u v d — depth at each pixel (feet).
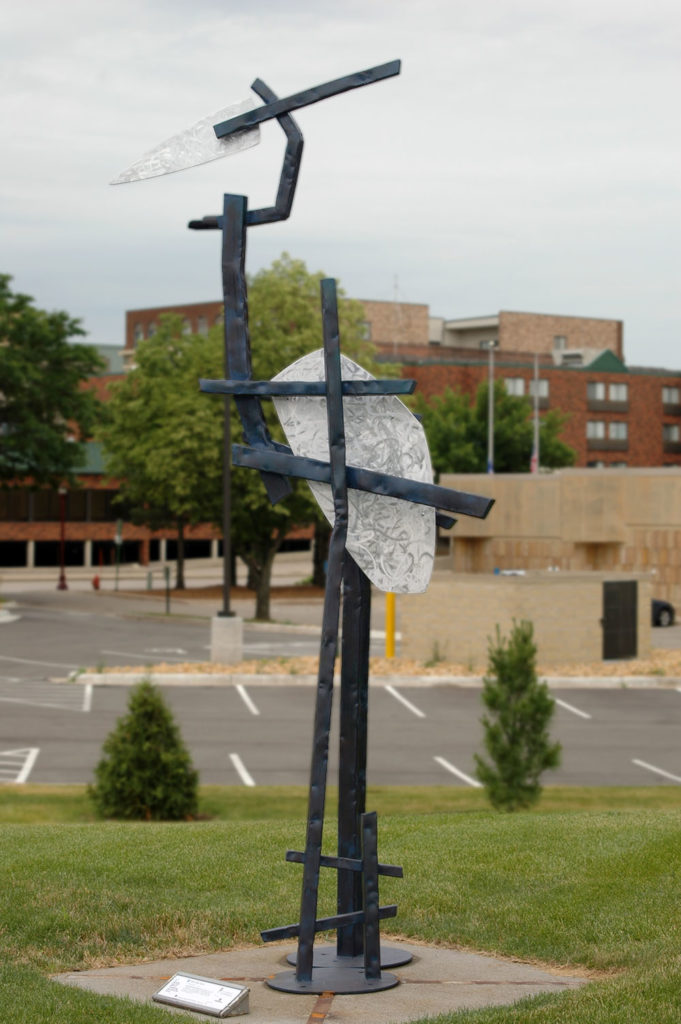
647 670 106.63
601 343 416.87
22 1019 23.57
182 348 211.41
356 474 27.66
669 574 169.99
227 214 28.40
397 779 68.49
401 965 28.25
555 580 108.47
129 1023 23.45
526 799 54.03
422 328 386.73
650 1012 23.06
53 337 182.60
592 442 338.13
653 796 62.28
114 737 56.85
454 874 35.53
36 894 33.40
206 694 100.01
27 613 175.73
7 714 90.89
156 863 37.06
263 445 29.07
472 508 26.81
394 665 108.88
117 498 229.45
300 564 308.81
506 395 262.06
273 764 72.74
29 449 183.32
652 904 31.73
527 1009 23.71
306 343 166.20
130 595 208.95
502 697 54.70
